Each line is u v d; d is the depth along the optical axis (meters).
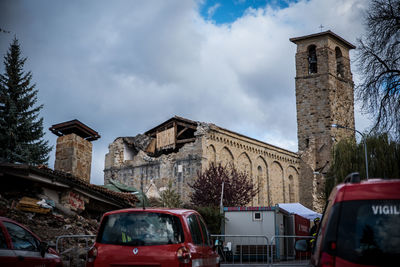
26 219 17.64
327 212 6.35
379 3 26.08
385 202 5.48
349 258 5.36
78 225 20.08
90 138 26.61
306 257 26.08
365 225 5.45
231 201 45.25
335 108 66.38
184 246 9.05
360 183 5.68
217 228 29.08
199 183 46.38
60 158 24.12
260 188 58.53
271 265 18.56
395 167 32.72
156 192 51.62
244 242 20.91
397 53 25.48
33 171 18.61
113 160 57.34
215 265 11.50
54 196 20.97
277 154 61.78
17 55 53.91
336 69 68.31
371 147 34.28
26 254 9.68
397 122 25.16
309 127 66.44
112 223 9.33
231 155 54.25
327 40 67.06
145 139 56.25
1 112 50.81
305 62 68.38
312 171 64.88
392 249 5.29
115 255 8.95
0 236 9.20
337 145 38.69
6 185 19.92
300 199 65.19
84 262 15.50
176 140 53.06
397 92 25.42
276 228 27.98
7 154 48.38
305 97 67.38
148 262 8.86
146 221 9.27
